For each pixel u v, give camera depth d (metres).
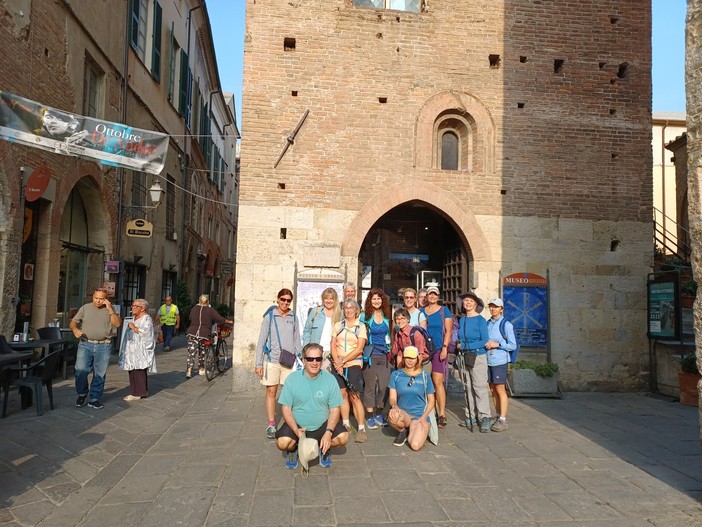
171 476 5.43
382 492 5.02
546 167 10.69
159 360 14.48
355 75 10.34
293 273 9.96
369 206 10.17
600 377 10.46
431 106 10.49
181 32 21.88
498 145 10.62
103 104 13.88
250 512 4.57
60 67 11.45
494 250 10.47
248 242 9.93
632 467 5.85
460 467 5.77
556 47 10.86
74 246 13.20
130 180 15.99
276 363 6.79
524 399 9.61
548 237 10.58
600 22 10.98
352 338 6.95
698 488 5.22
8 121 8.74
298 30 10.26
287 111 10.13
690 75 4.90
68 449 6.10
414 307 7.70
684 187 23.06
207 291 31.33
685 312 11.52
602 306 10.59
